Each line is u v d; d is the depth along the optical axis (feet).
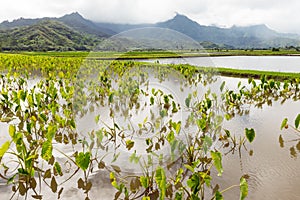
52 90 23.77
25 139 16.34
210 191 10.71
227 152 14.51
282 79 42.34
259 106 25.94
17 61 53.98
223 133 17.51
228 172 12.26
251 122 20.38
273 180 11.59
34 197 10.55
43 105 21.34
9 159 13.69
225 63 87.86
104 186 11.11
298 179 11.67
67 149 14.73
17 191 10.96
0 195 10.65
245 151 14.66
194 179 8.96
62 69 42.91
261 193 10.59
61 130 17.61
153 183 11.16
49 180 11.71
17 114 21.31
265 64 85.92
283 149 14.99
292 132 18.02
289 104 27.04
